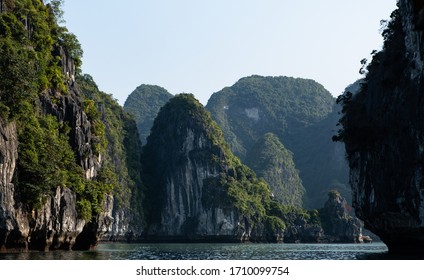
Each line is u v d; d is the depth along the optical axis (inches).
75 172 2945.4
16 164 2258.9
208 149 7568.9
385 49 2979.8
